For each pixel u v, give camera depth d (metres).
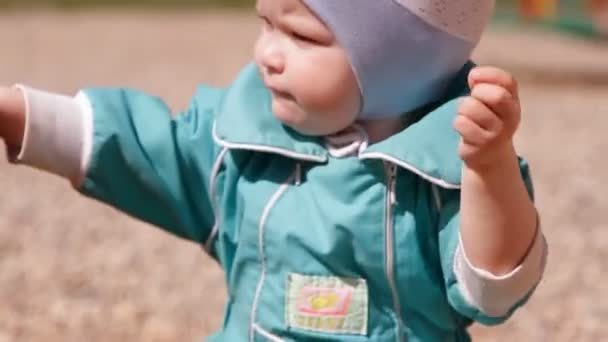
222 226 3.12
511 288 2.78
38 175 8.98
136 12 24.77
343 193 2.94
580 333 5.36
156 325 5.28
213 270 6.27
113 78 14.18
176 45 18.55
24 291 5.73
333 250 2.92
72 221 7.37
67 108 3.04
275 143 3.00
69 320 5.31
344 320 2.95
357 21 2.82
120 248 6.67
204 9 25.89
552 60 17.53
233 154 3.09
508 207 2.72
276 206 3.00
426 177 2.87
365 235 2.91
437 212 2.93
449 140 2.91
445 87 3.02
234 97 3.11
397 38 2.85
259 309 3.03
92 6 25.47
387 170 2.94
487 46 19.19
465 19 2.89
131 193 3.12
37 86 13.14
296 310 2.97
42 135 2.98
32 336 5.07
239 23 22.91
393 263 2.92
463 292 2.85
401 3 2.82
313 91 2.86
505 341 5.19
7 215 7.50
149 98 3.19
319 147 2.99
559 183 8.88
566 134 11.34
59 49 17.53
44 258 6.38
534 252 2.77
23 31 20.22
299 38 2.87
